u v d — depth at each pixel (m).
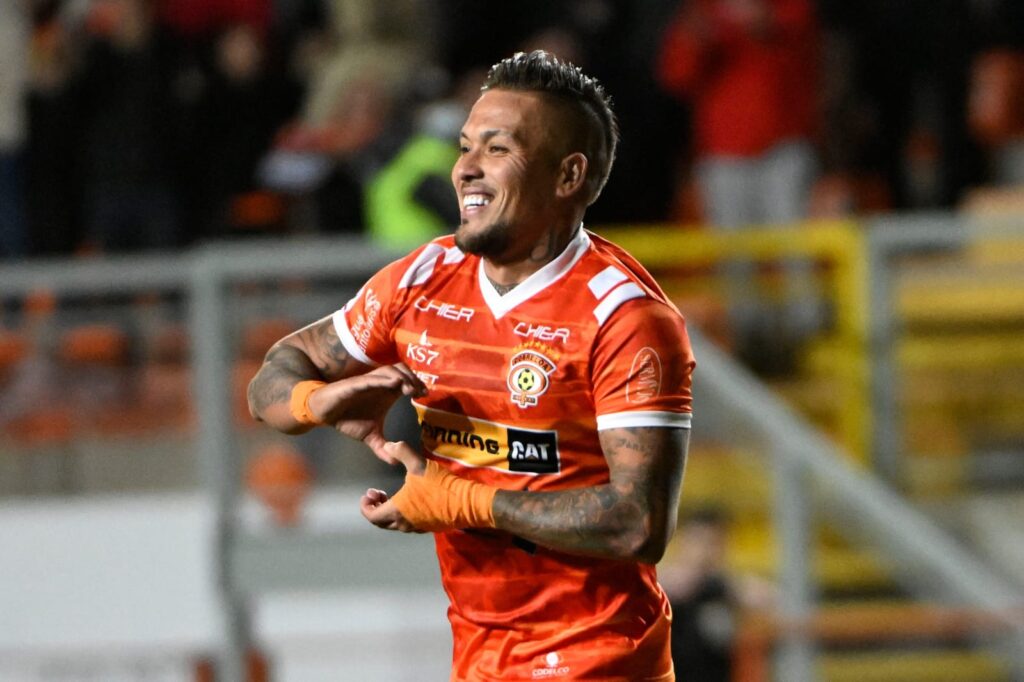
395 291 10.98
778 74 31.53
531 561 10.80
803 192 31.84
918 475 29.17
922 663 27.14
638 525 10.06
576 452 10.57
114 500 26.34
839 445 28.98
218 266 25.22
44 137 31.47
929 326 29.66
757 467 27.66
